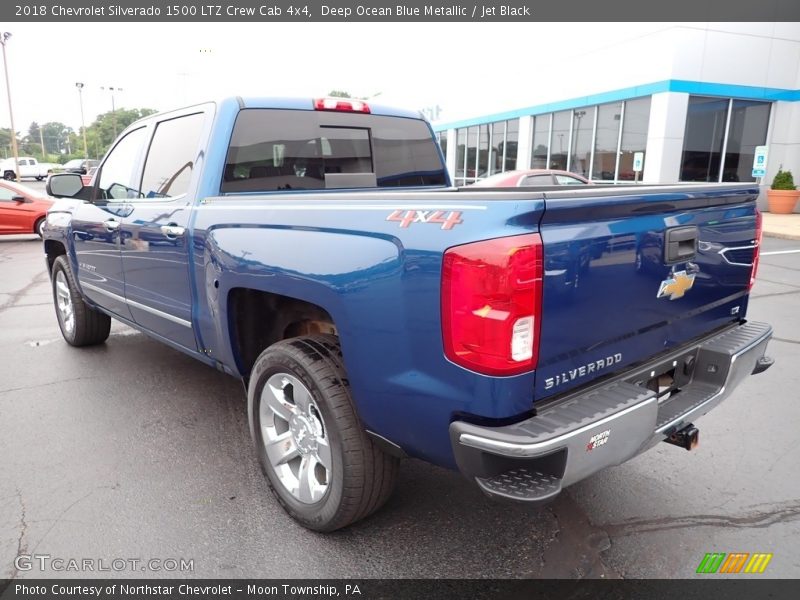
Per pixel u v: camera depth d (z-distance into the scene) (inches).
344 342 91.4
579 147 733.3
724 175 649.6
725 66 605.3
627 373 94.0
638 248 89.7
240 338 121.3
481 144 954.1
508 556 101.1
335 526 102.7
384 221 86.1
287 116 142.3
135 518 111.1
